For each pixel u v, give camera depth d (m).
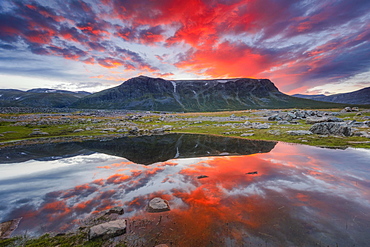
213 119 112.62
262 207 14.33
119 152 36.94
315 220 12.48
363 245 10.00
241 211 13.77
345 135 46.38
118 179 21.20
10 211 14.12
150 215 13.34
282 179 20.34
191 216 13.14
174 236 10.96
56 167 26.47
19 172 24.22
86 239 10.77
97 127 75.56
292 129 60.62
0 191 18.03
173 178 21.36
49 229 11.86
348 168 23.72
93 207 14.69
